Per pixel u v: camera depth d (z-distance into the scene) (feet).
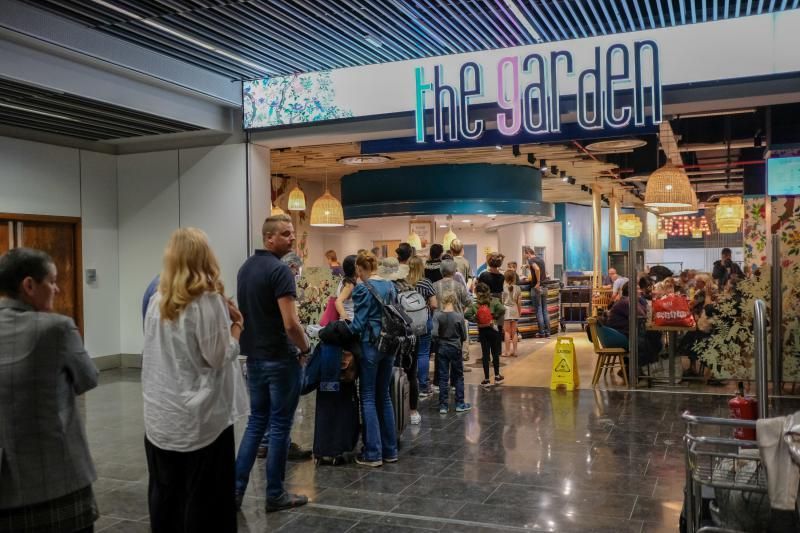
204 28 22.06
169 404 9.82
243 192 29.45
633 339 26.40
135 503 14.35
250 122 28.35
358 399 17.47
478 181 41.11
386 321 16.29
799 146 26.50
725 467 9.96
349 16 20.70
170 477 10.02
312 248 49.14
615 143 31.27
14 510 7.92
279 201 44.70
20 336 8.04
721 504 9.67
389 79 25.79
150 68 24.12
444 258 27.94
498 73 23.82
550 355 35.94
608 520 12.93
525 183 42.68
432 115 25.52
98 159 31.65
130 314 32.60
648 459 16.89
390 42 23.50
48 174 29.43
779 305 25.02
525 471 16.06
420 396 24.85
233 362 10.33
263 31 21.94
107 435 19.94
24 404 7.97
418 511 13.56
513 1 19.77
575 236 72.23
